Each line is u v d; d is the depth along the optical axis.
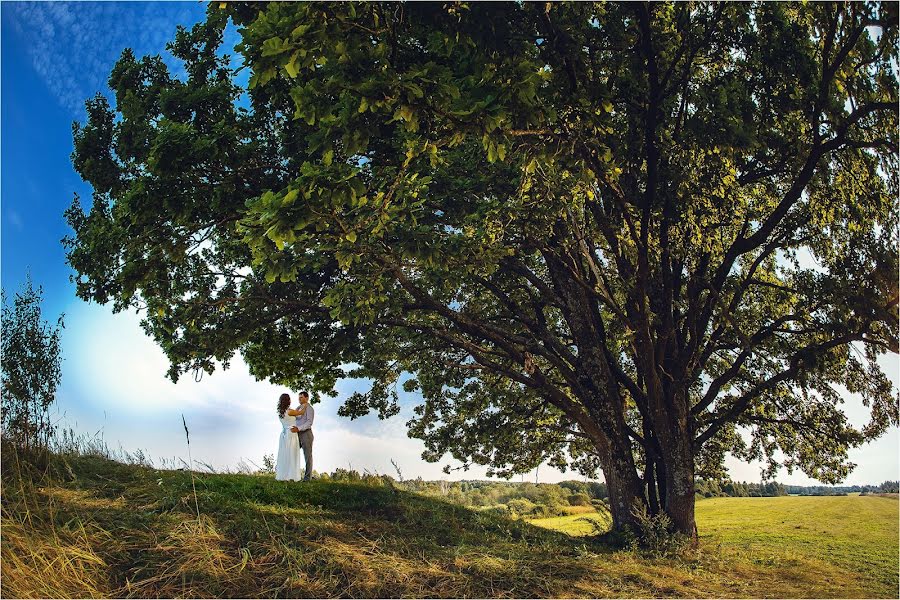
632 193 12.76
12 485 8.92
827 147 11.48
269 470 17.02
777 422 16.81
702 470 18.62
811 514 21.92
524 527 14.21
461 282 13.63
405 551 9.93
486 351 14.20
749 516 22.58
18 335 10.32
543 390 14.18
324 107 6.24
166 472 12.90
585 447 19.39
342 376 15.87
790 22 11.84
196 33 12.52
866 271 12.55
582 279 13.33
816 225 13.80
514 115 6.93
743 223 13.98
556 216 11.74
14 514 7.86
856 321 13.02
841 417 16.23
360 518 11.85
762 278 16.42
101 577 7.17
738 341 15.67
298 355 15.11
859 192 12.48
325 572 8.40
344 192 6.71
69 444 12.48
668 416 14.01
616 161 11.08
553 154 8.18
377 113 6.38
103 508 9.23
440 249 10.08
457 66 7.36
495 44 6.84
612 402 15.02
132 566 7.64
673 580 10.34
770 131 11.95
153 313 13.22
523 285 16.52
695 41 11.44
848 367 15.72
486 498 19.81
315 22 5.61
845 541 15.77
